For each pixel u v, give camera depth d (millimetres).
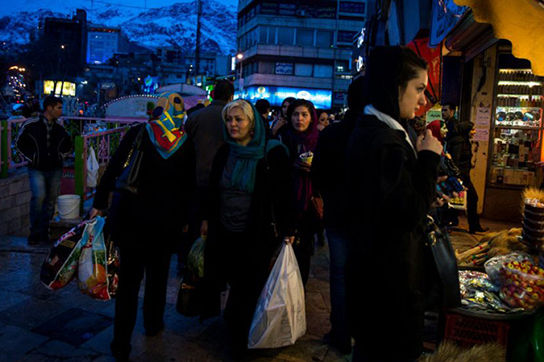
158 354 3004
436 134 6598
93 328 3311
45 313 3531
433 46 6223
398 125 1650
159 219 2898
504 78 7520
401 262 1572
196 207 4035
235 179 2934
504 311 2537
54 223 5598
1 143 6340
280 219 3018
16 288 4000
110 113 15203
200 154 4074
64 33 139750
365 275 1612
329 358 3014
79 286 2998
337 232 2930
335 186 2830
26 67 72000
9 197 6340
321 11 59438
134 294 2891
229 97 4293
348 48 59625
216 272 3061
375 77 1692
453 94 8078
